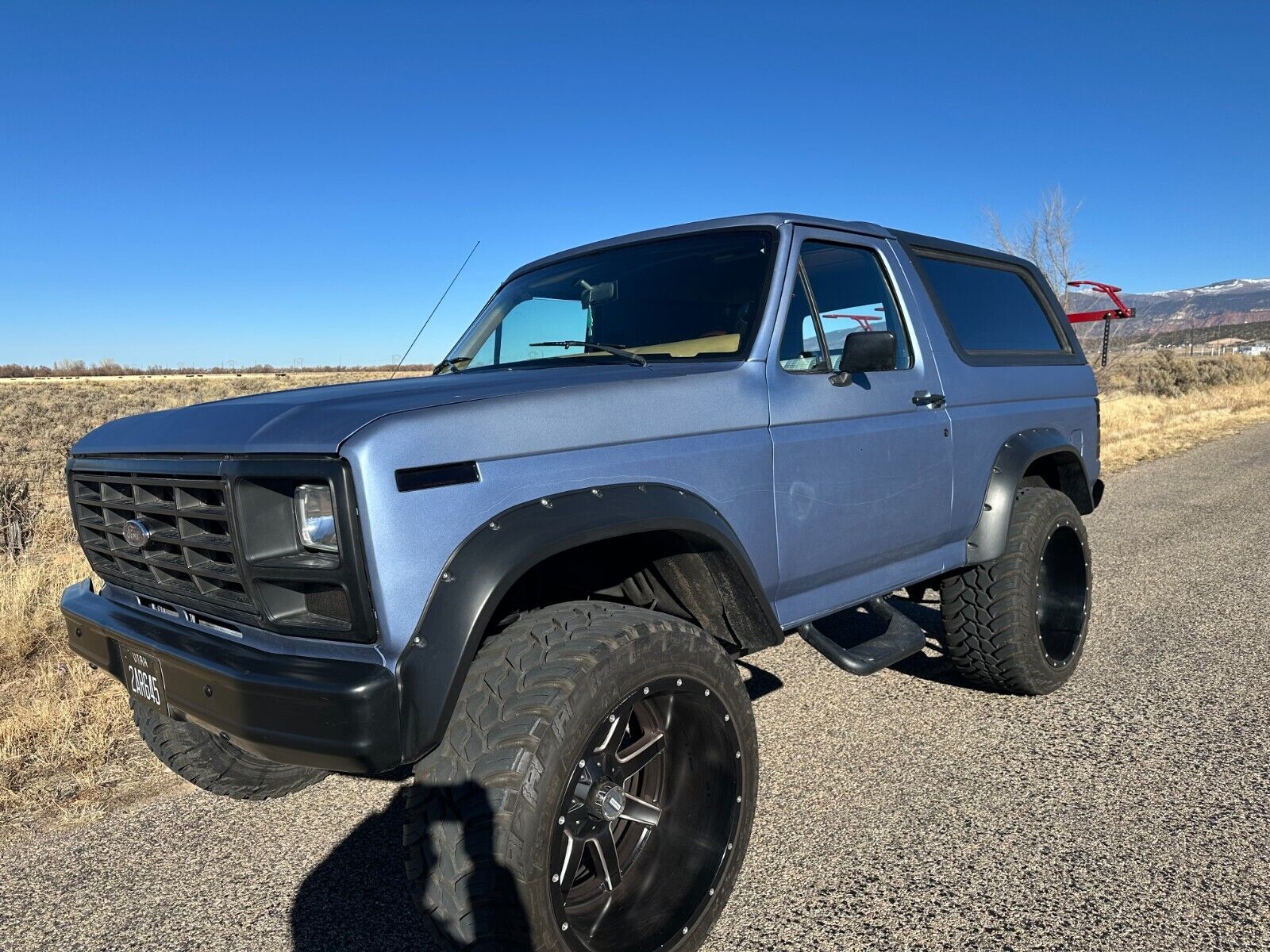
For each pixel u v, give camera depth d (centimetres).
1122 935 244
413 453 198
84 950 256
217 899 280
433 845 195
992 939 245
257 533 207
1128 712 399
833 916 257
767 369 295
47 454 1605
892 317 367
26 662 494
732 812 246
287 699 193
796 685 450
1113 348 4634
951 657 420
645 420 250
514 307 392
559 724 200
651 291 338
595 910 229
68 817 334
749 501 277
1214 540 766
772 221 330
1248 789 323
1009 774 343
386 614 191
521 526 210
